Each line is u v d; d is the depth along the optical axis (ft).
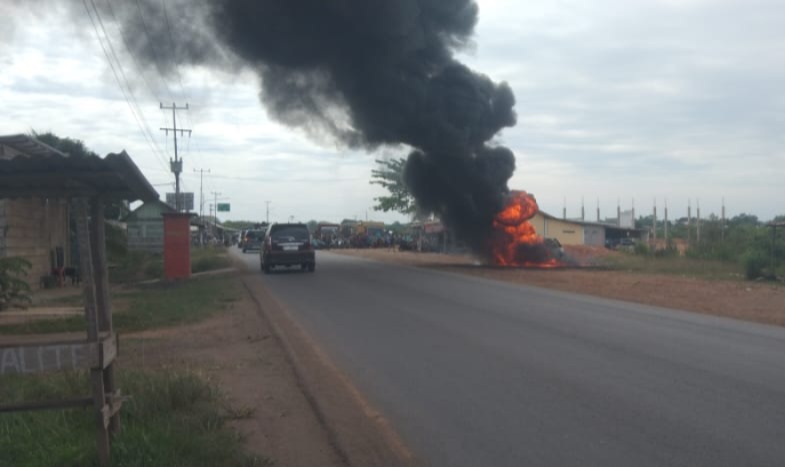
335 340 39.63
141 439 19.20
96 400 17.83
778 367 31.96
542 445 20.95
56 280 76.28
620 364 32.58
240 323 47.50
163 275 88.94
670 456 19.88
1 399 22.67
